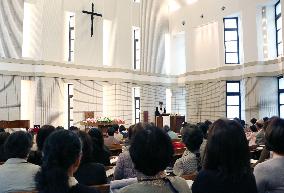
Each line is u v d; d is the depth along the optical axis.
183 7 19.09
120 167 4.18
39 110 14.91
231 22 16.92
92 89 16.73
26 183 2.95
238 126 2.03
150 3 19.11
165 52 19.64
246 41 15.63
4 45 14.28
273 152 2.65
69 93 16.33
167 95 19.75
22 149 3.09
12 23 14.49
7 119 14.18
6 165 3.04
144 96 18.50
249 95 15.38
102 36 17.39
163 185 1.85
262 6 15.30
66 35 16.41
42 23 15.30
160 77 19.28
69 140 1.88
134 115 18.55
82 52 16.62
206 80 17.70
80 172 3.22
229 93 16.66
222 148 1.95
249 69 15.40
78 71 16.30
